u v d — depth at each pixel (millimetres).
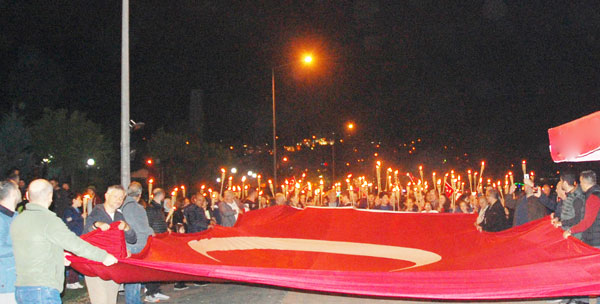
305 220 12969
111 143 30969
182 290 11547
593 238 7879
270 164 40562
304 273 6270
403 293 6289
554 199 13352
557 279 6332
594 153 6977
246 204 17000
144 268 6188
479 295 6320
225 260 9117
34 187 5438
